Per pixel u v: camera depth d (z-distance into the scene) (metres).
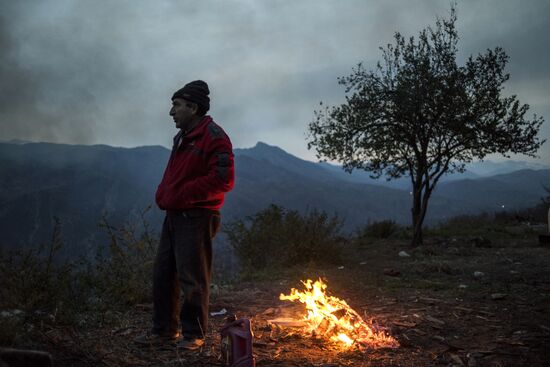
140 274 5.10
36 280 3.85
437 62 11.46
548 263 8.53
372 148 12.18
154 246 5.18
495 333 4.14
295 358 3.41
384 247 11.70
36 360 2.23
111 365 2.99
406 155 12.00
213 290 6.05
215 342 3.70
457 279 7.04
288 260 8.77
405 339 3.89
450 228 16.03
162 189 3.47
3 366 2.06
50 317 3.71
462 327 4.34
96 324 3.93
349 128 12.03
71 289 4.19
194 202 3.35
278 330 4.17
